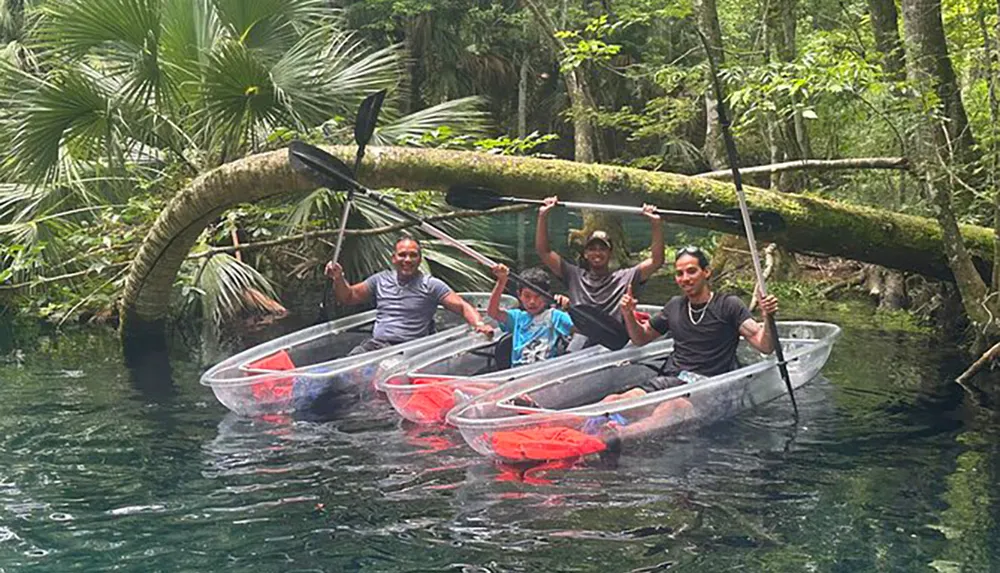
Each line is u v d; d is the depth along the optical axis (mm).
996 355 6145
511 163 6457
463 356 5898
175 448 4773
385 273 6477
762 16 9797
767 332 5156
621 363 5574
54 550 3568
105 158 8633
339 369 5656
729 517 3840
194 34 8602
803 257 10531
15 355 6996
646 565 3402
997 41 6707
